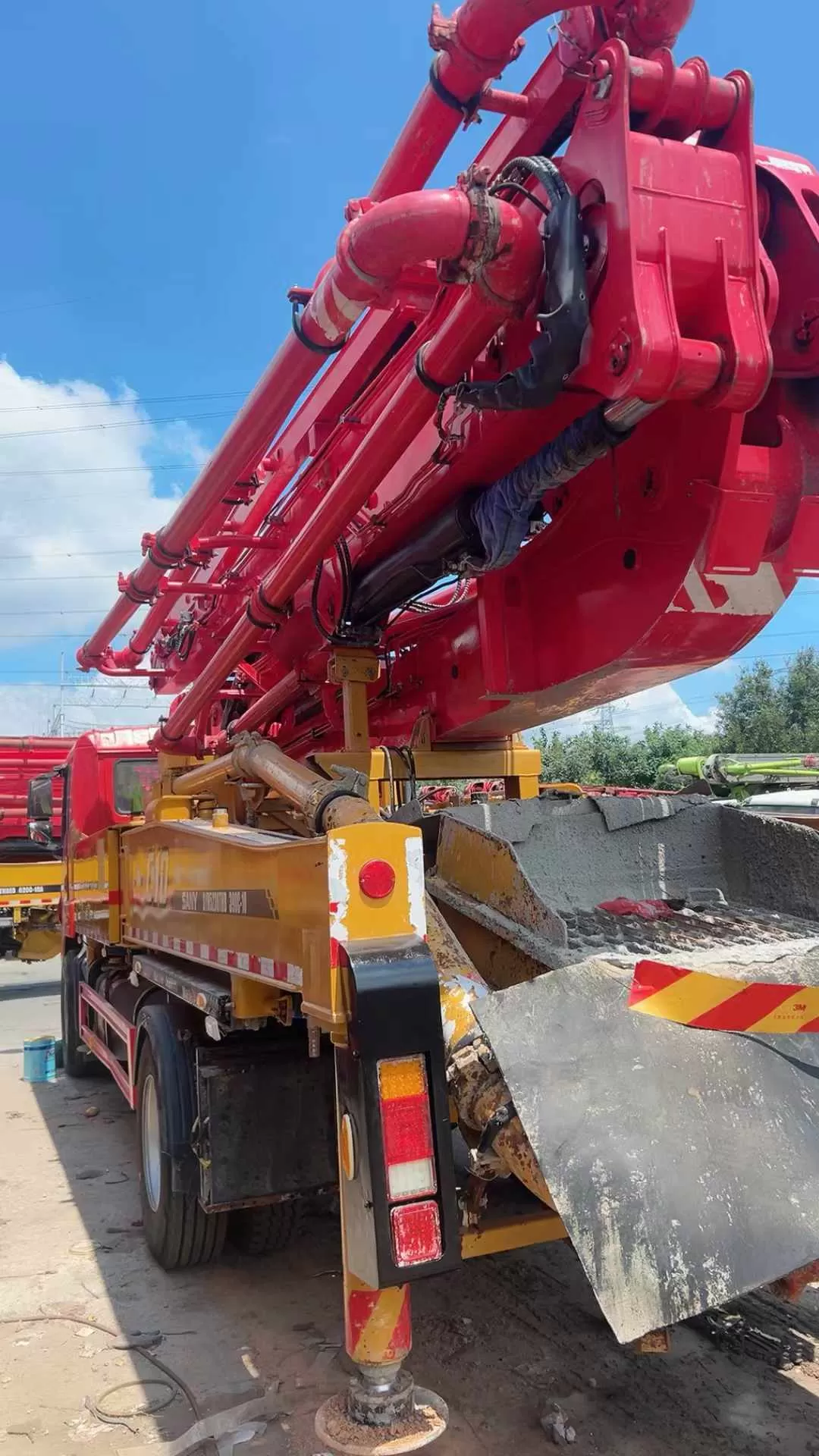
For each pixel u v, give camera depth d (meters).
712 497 2.79
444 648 4.62
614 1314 2.02
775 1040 2.51
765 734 31.72
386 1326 2.54
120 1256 4.32
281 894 2.90
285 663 5.42
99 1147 6.05
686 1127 2.28
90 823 7.21
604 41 2.58
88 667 7.62
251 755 4.03
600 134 2.52
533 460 3.20
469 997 2.68
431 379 3.11
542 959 2.83
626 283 2.42
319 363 3.58
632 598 3.21
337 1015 2.44
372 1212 2.28
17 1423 3.03
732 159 2.52
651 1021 2.44
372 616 4.62
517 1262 4.07
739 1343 3.34
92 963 6.76
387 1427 2.52
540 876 3.61
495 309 2.77
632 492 3.19
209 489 4.47
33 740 14.41
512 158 2.95
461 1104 2.49
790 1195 2.21
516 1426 2.89
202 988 3.75
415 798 4.96
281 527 4.97
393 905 2.52
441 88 2.75
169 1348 3.48
